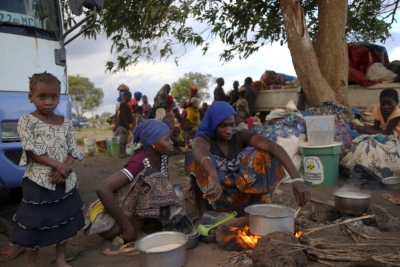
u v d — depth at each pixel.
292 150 5.01
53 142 2.32
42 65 3.87
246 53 8.27
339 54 6.00
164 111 8.98
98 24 6.72
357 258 2.39
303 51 5.88
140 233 2.94
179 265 2.31
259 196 3.22
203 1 6.91
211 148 3.19
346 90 6.07
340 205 3.14
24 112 3.53
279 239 2.29
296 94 7.66
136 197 2.86
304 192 2.76
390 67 6.70
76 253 2.72
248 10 7.43
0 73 3.54
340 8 5.93
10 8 3.72
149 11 5.53
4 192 5.05
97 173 6.71
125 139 8.99
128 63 6.76
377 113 5.41
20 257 2.75
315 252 2.46
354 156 4.73
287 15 5.90
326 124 4.60
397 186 4.25
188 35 6.77
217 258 2.57
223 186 3.17
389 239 2.78
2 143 3.38
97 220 2.85
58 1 4.13
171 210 2.83
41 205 2.28
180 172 5.97
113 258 2.67
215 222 3.01
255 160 3.08
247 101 9.29
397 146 4.60
